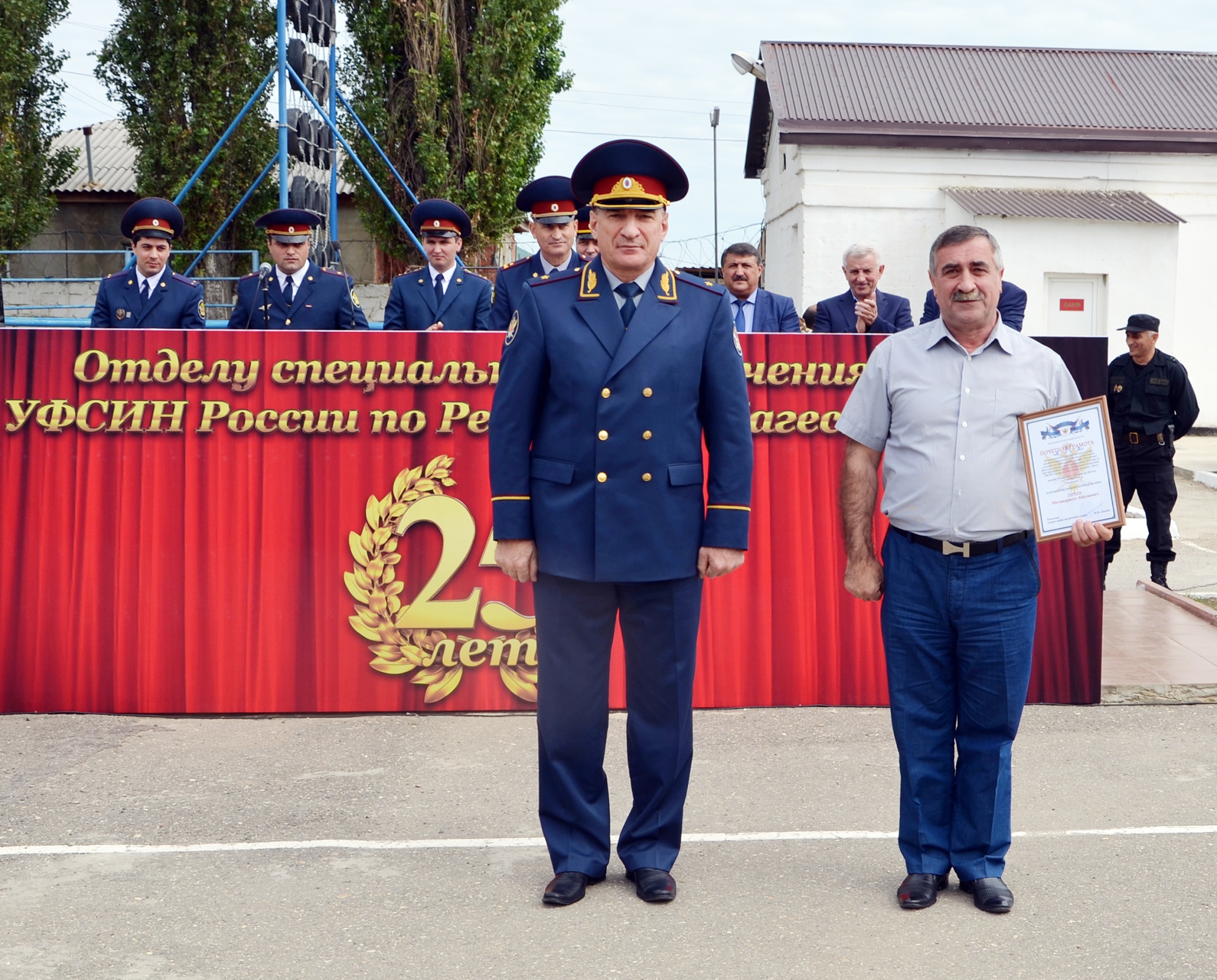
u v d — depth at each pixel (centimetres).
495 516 357
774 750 483
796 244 2036
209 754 480
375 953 320
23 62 2098
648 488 349
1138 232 1875
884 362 364
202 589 527
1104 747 487
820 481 538
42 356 523
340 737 500
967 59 2148
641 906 350
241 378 525
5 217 2084
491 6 2056
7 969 310
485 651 532
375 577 528
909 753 358
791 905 349
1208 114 2039
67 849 388
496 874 371
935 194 1967
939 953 318
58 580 527
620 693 539
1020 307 603
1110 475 335
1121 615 724
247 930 333
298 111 1375
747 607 538
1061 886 360
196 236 2125
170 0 2072
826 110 1969
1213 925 333
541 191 612
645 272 358
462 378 526
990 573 349
